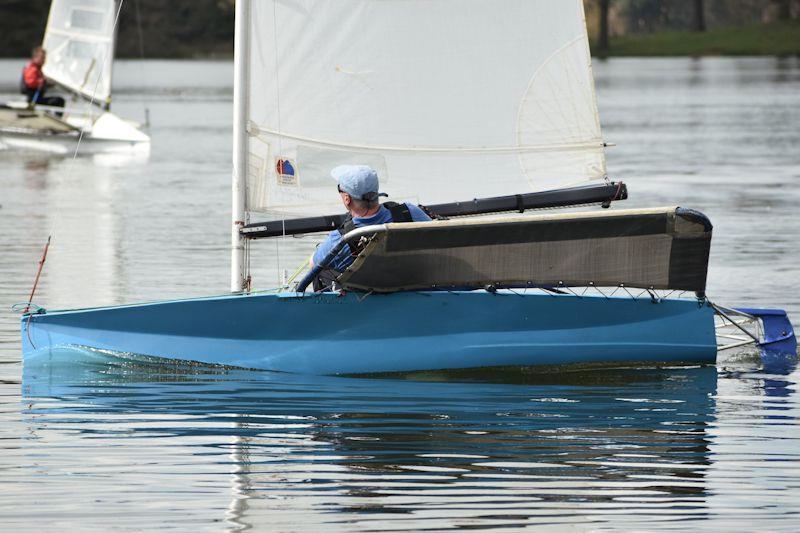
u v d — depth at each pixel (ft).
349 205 106.52
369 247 102.42
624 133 417.08
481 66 116.78
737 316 129.49
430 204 116.78
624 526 71.00
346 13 113.09
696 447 85.61
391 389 102.27
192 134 414.82
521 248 105.50
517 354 108.17
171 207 238.68
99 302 140.97
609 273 107.65
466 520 71.77
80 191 264.52
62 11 378.94
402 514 72.64
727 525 71.26
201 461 81.97
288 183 112.37
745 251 181.37
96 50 376.68
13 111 360.89
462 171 117.29
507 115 117.50
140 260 174.09
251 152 110.83
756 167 312.91
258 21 110.32
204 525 70.95
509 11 116.57
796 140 391.86
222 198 254.47
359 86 114.11
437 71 116.06
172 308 107.14
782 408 96.48
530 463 81.82
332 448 84.84
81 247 186.29
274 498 75.15
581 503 74.43
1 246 186.29
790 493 76.33
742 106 545.44
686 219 105.60
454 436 87.97
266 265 170.60
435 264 104.99
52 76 380.37
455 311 107.45
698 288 110.22
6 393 98.94
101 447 84.84
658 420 92.58
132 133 361.92
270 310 106.73
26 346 108.37
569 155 118.32
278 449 84.58
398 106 115.44
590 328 109.50
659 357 110.73
